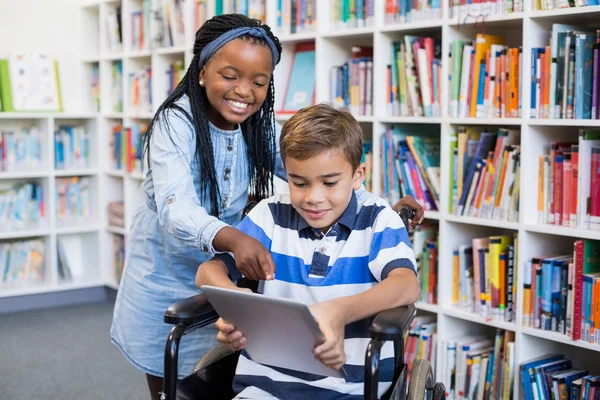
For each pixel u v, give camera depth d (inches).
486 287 99.2
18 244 164.9
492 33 106.0
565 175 90.8
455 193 102.4
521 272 94.0
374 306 52.6
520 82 92.9
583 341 88.9
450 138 102.1
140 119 164.6
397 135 110.3
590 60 86.7
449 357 104.1
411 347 109.8
